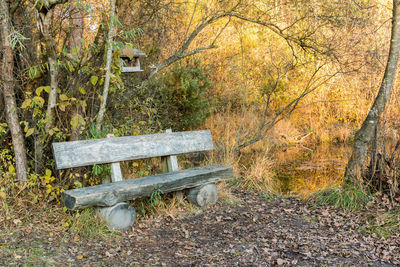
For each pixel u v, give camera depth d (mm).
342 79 10523
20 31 3820
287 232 3789
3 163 3863
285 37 6477
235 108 11305
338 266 2977
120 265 2854
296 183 6359
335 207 4520
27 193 3650
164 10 6742
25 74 3873
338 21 6324
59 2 3354
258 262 3039
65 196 3348
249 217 4273
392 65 4492
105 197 3393
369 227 3828
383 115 4852
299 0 6469
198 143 4898
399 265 2994
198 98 8172
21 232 3146
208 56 10828
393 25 4469
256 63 11344
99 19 4426
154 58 6953
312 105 11539
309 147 10258
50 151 4066
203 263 2990
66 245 3082
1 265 2590
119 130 4883
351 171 4738
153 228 3768
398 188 4422
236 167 6184
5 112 3941
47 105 3875
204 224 3984
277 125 10891
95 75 3951
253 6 6738
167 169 4621
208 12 7027
